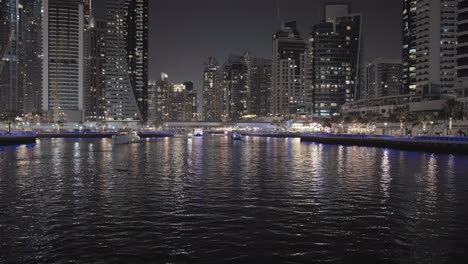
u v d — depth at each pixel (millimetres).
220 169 61188
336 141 151000
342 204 34094
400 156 87000
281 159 80562
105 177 51500
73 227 26844
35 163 70938
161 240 24078
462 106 133500
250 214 30453
